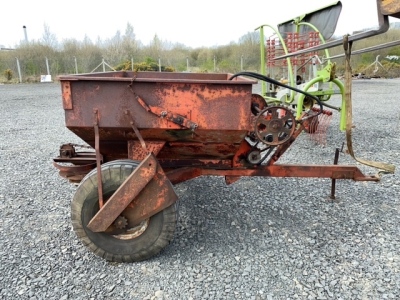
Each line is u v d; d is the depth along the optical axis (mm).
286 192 3971
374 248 2828
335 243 2898
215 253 2754
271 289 2338
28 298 2250
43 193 4012
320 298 2254
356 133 7004
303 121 2979
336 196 3850
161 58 28906
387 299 2238
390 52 25625
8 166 5035
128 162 2537
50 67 26562
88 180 2502
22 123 8539
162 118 2482
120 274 2504
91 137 2717
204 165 3018
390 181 4297
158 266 2592
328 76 5527
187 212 3465
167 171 3023
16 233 3086
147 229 2586
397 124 7879
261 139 2732
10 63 25500
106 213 2463
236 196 3859
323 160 5188
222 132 2561
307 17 7215
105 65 27891
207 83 2424
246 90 2447
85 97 2461
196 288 2352
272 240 2945
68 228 3180
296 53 3102
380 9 1960
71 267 2584
